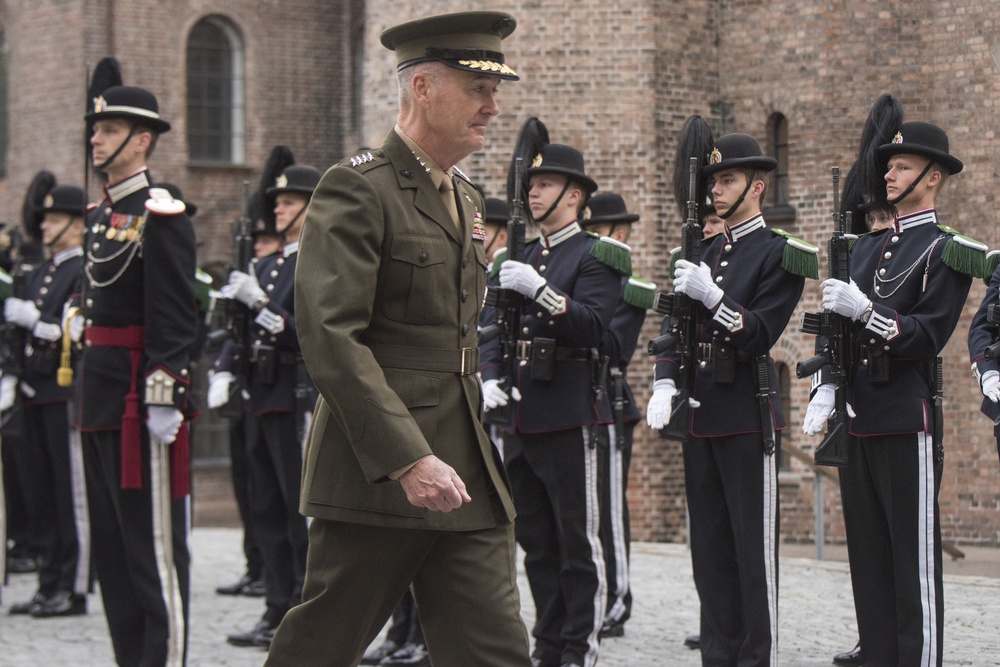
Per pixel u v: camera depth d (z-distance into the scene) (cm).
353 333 657
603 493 1130
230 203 3394
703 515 1009
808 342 2052
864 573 981
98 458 1078
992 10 1744
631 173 2188
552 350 1070
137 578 1066
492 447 709
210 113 3403
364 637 695
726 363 988
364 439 643
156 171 3312
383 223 678
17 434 1530
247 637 1300
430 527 671
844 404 962
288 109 3466
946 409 1822
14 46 3384
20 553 1850
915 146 969
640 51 2181
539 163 1124
